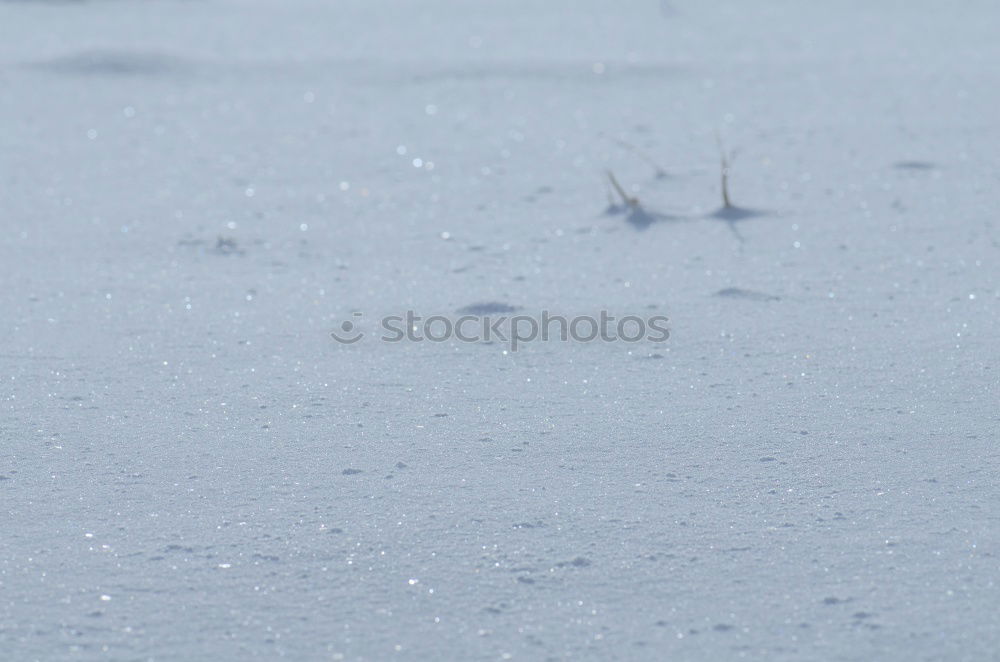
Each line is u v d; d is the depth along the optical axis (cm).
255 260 2081
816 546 1027
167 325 1697
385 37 5800
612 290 1852
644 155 3023
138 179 2822
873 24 6216
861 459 1209
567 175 2812
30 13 7212
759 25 6231
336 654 875
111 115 3744
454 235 2248
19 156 3105
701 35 5781
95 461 1223
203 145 3275
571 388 1432
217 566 1003
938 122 3325
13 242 2197
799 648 875
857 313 1705
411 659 868
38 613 929
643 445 1254
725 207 2377
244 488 1156
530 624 912
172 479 1178
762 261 2003
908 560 999
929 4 7250
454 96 4022
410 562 1007
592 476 1178
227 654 876
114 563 1009
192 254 2122
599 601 944
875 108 3606
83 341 1622
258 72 4569
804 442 1254
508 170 2881
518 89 4134
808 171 2753
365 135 3403
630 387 1431
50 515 1099
